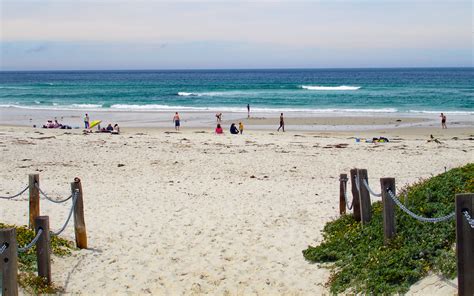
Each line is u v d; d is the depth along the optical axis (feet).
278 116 166.91
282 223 42.16
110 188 58.44
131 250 36.06
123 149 89.56
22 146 91.91
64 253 34.19
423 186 35.60
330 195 53.72
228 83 422.00
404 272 25.81
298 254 34.22
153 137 109.19
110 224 42.65
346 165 75.46
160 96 263.90
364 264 28.60
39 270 28.68
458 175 34.96
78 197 35.58
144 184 61.05
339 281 28.22
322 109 187.42
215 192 55.88
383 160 79.36
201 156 82.58
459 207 21.12
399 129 134.41
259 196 53.47
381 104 205.16
